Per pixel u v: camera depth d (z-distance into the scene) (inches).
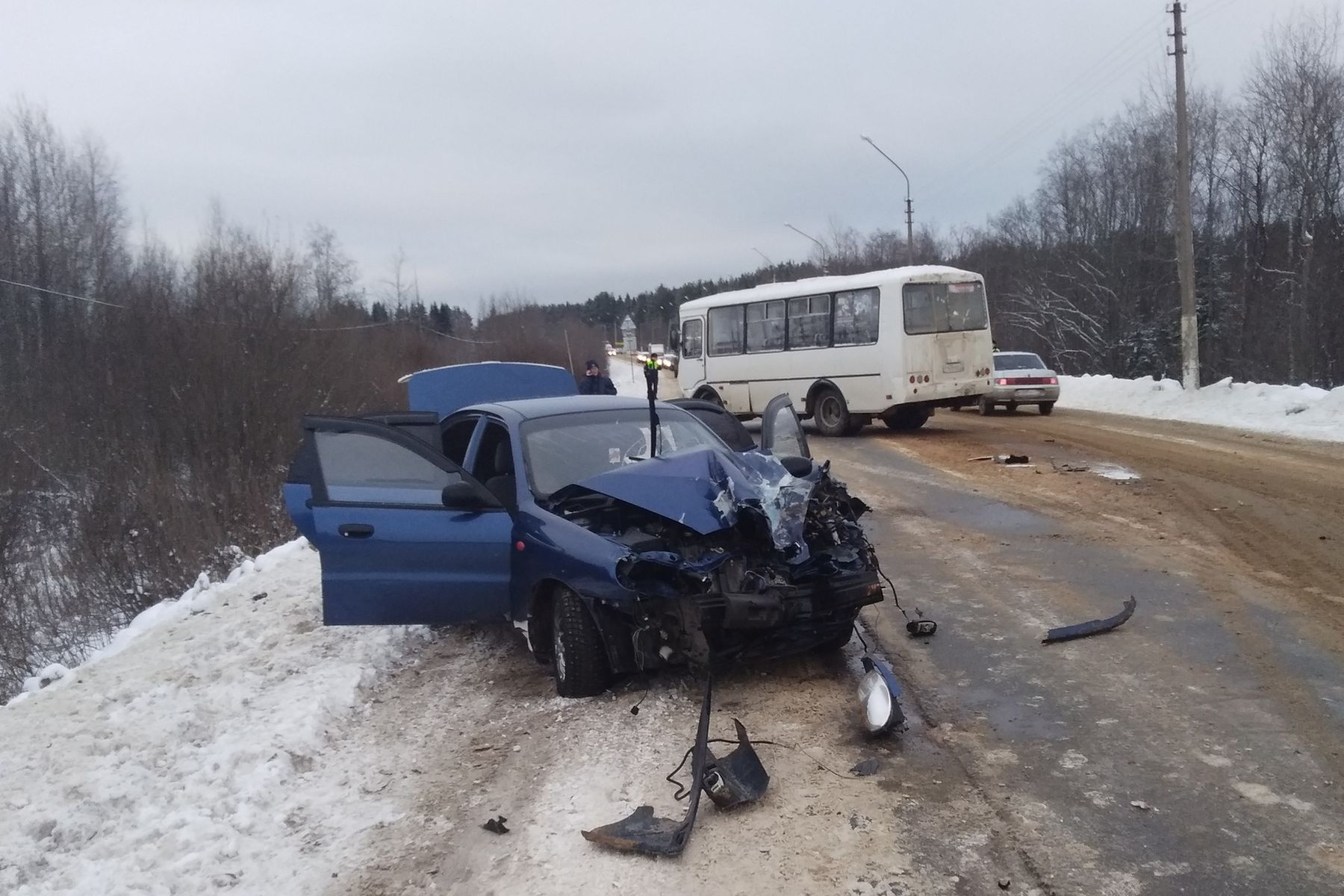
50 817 183.6
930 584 312.8
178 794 188.4
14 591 537.3
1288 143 1540.4
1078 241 2022.6
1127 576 308.7
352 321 1229.7
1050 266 2091.5
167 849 166.9
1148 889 137.4
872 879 144.8
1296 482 477.4
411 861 159.9
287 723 217.6
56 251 1102.4
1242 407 866.8
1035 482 509.7
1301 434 704.4
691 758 188.5
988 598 291.9
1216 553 332.8
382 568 246.2
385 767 199.2
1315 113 1486.2
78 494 635.5
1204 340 1769.2
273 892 152.6
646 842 155.6
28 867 168.2
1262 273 1701.5
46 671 356.8
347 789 189.3
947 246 2524.6
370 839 168.2
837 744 193.8
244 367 768.9
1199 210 1824.6
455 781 189.8
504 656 267.7
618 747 198.5
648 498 223.8
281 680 257.9
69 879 161.0
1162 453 609.3
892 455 660.1
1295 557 323.9
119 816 184.2
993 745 189.0
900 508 451.2
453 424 305.3
